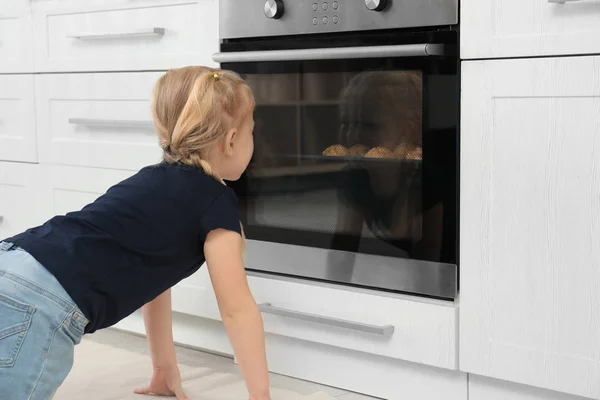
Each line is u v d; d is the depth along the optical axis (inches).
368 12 74.1
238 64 83.9
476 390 72.6
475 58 68.3
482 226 69.3
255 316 62.7
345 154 77.5
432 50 69.3
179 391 73.8
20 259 58.7
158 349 73.1
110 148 95.9
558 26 63.7
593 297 64.2
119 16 93.7
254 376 62.8
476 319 70.5
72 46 98.6
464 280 70.9
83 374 80.3
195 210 62.4
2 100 106.9
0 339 56.8
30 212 106.1
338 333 79.1
